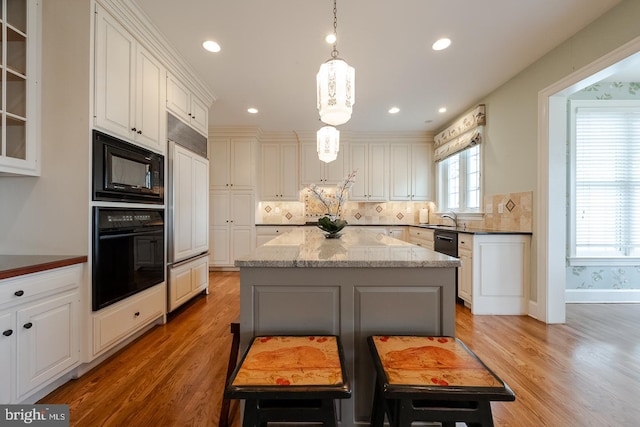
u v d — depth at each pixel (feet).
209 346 7.14
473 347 7.07
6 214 5.81
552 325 8.51
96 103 5.88
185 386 5.46
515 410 4.80
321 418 2.99
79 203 5.72
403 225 16.98
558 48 8.11
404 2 6.37
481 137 11.78
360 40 7.80
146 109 7.52
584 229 10.68
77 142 5.71
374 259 4.10
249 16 6.86
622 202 10.62
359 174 17.10
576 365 6.22
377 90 11.09
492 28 7.31
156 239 7.99
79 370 5.72
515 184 9.94
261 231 16.33
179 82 9.22
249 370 3.01
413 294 4.20
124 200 6.71
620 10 6.47
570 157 10.62
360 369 4.23
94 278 5.83
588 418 4.60
